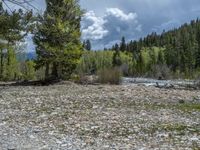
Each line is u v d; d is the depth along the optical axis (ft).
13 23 62.23
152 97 88.02
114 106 72.18
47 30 137.08
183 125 52.80
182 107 71.82
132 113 63.62
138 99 83.71
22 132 48.11
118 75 142.20
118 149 39.68
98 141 43.50
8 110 66.23
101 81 141.69
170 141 43.27
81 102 77.77
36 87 119.65
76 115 60.95
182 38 565.12
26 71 237.66
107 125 52.70
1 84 136.15
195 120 57.41
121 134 47.11
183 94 96.89
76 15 144.15
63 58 143.33
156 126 52.03
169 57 492.95
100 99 83.10
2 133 47.34
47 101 79.30
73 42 145.28
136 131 48.78
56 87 118.93
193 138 44.55
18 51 221.87
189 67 451.94
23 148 39.96
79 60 148.56
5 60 219.82
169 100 83.25
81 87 118.42
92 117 59.21
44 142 42.91
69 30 140.15
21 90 108.17
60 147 40.65
